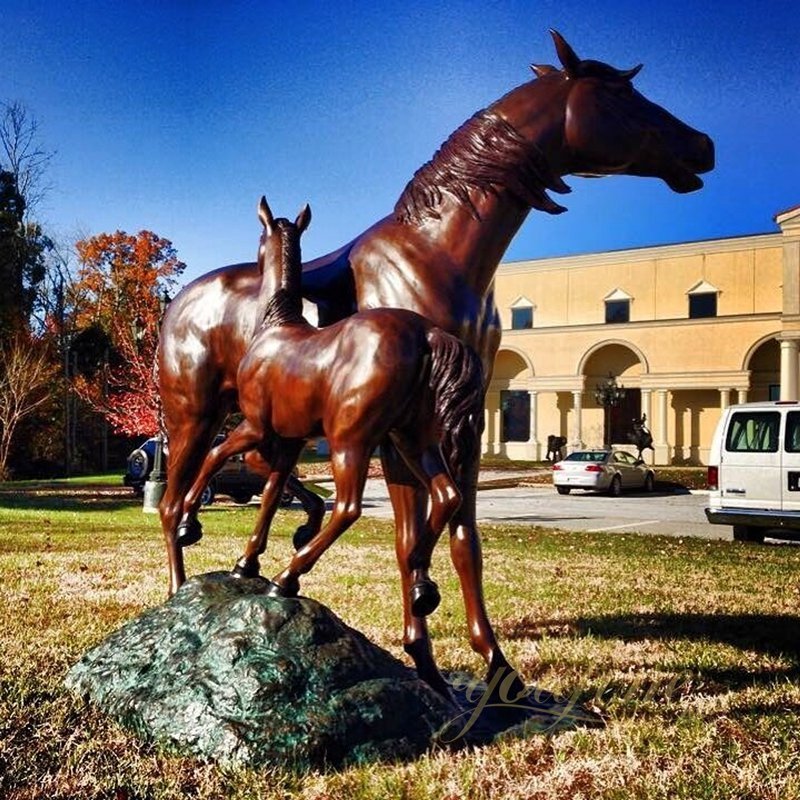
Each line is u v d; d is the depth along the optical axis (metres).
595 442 40.66
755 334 36.72
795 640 5.46
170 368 4.50
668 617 6.18
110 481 26.05
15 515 14.02
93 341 35.06
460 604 6.49
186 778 2.82
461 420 3.12
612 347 40.56
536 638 5.42
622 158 3.81
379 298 3.74
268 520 3.88
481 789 2.85
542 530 13.48
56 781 2.82
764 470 11.77
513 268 42.16
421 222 3.77
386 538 11.58
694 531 14.32
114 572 7.60
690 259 38.44
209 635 3.34
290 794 2.73
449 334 3.25
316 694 3.06
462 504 3.56
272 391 3.55
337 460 3.26
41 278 33.69
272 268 3.74
